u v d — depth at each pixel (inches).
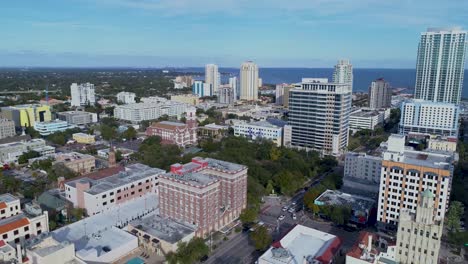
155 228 7121.1
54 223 7377.0
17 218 6609.3
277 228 7711.6
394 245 5649.6
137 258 6318.9
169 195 7554.1
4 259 5413.4
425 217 5398.6
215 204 7509.8
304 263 5595.5
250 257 6712.6
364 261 5260.8
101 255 6107.3
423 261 5452.8
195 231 7022.6
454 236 6958.7
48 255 5295.3
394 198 7391.7
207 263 6486.2
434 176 6904.5
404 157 7628.0
